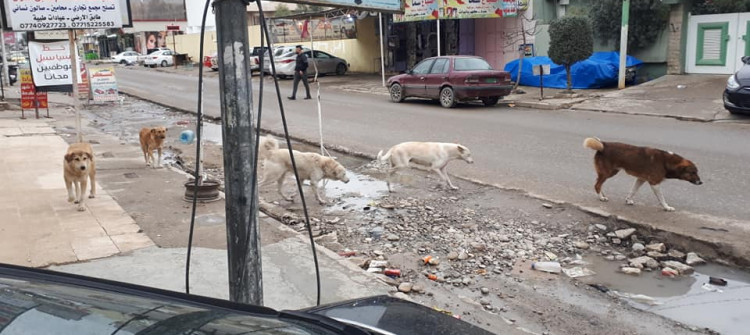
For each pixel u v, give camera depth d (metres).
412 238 6.59
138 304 2.08
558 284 5.42
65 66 16.11
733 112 13.55
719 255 5.77
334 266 5.44
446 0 20.89
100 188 8.45
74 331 1.72
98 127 15.91
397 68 30.39
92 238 6.17
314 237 6.60
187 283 3.35
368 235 6.71
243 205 3.18
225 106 3.11
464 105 18.20
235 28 3.03
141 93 25.27
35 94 16.52
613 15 19.94
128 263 5.45
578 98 17.67
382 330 2.41
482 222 7.03
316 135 13.20
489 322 4.65
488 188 8.34
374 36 31.47
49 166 9.97
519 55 22.98
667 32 19.67
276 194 8.36
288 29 36.34
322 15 26.38
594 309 4.93
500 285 5.41
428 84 18.03
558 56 18.12
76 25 10.95
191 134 11.65
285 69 28.94
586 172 8.91
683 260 5.83
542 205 7.43
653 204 7.19
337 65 31.09
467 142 11.73
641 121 13.82
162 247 5.90
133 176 9.32
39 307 1.84
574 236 6.52
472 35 25.08
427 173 9.40
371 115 16.22
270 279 5.10
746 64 13.98
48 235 6.27
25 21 10.66
